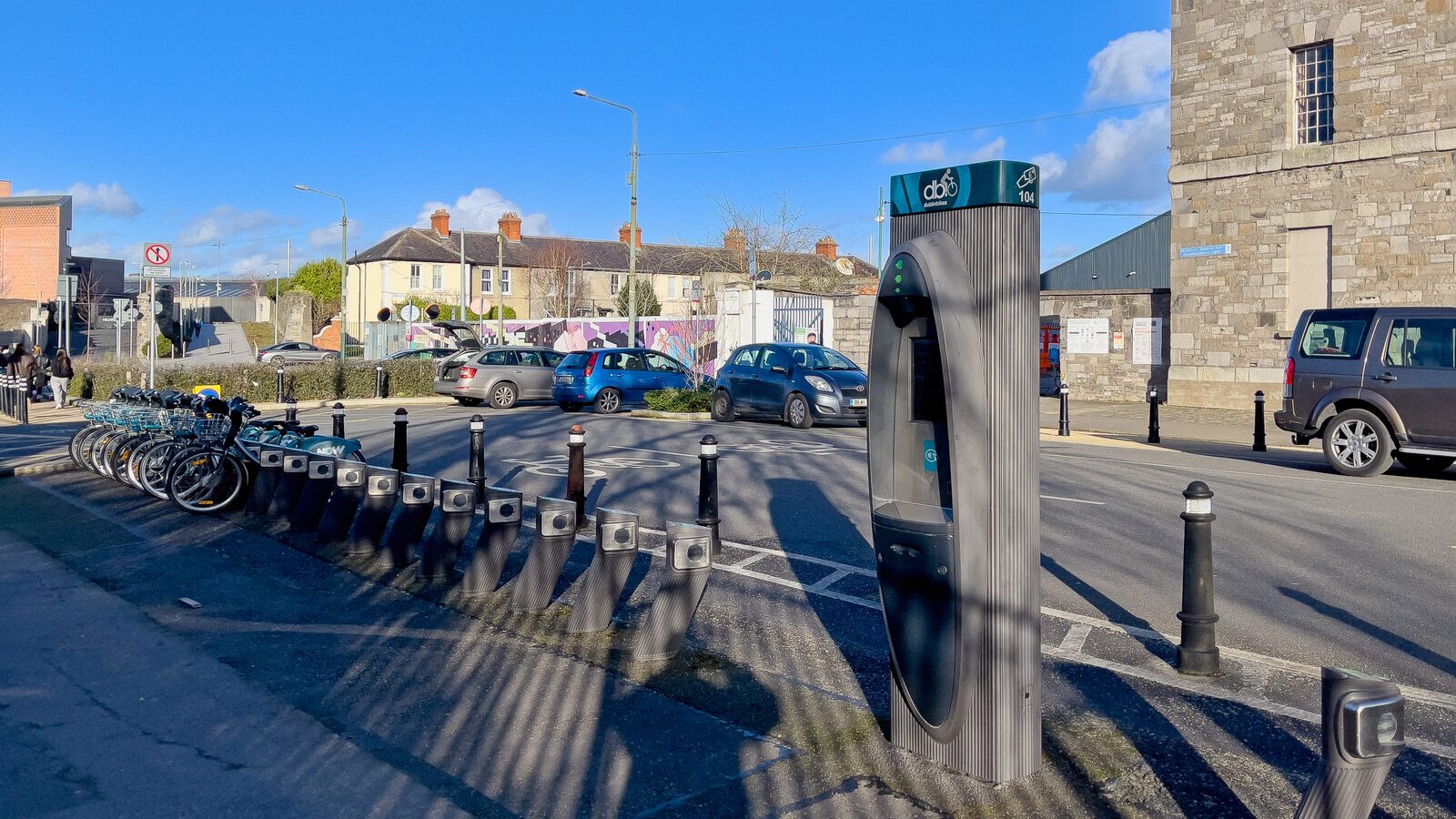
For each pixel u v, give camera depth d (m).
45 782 4.32
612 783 4.25
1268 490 11.33
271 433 10.64
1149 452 15.46
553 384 24.64
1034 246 4.12
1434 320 12.21
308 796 4.18
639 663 5.73
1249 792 4.10
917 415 4.47
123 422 11.81
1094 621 6.52
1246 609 6.73
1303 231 22.11
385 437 17.64
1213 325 23.38
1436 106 20.19
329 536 8.81
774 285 39.06
